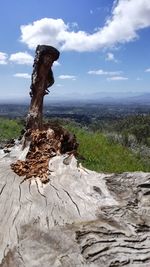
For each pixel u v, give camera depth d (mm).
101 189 958
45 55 1341
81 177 1031
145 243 720
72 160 1138
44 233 779
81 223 798
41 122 1358
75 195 931
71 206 876
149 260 674
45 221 822
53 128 1313
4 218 863
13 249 762
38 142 1236
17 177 1061
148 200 900
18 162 1135
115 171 2176
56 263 683
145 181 978
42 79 1363
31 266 694
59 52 1368
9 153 1255
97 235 738
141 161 2660
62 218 828
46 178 1021
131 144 3352
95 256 682
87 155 2410
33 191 968
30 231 799
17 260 723
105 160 2393
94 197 917
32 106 1370
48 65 1358
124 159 2533
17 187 995
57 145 1239
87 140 2885
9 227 829
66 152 1237
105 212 838
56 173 1065
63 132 1282
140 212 843
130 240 725
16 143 1330
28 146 1223
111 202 893
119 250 694
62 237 747
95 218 818
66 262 678
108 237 734
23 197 938
